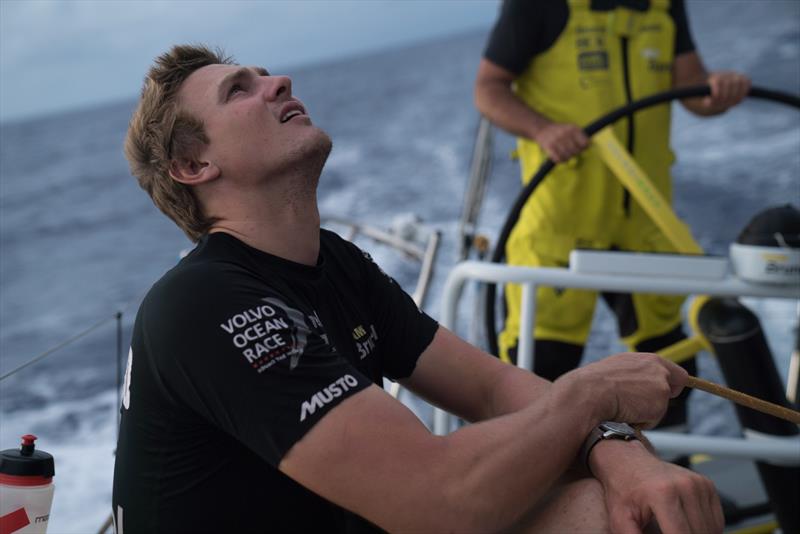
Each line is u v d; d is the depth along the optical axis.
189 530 1.14
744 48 14.78
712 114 2.60
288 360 1.10
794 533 2.03
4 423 5.80
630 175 2.35
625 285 1.89
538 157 2.54
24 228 15.12
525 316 1.90
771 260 1.85
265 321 1.11
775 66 13.55
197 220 1.29
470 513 1.07
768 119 11.63
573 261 1.90
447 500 1.07
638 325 2.59
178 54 1.30
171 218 1.32
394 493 1.07
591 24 2.50
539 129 2.37
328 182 14.30
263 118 1.24
